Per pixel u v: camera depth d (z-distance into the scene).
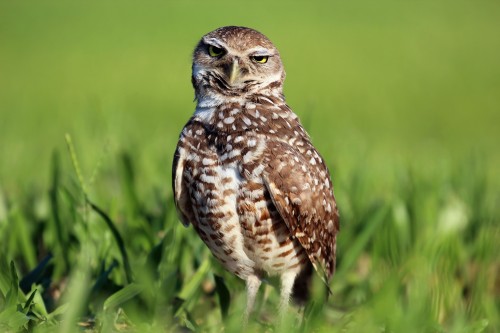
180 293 9.16
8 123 21.86
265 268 8.93
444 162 15.09
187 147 8.77
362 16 52.09
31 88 33.09
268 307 9.93
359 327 7.91
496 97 33.66
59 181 11.18
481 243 10.69
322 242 9.02
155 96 31.50
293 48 42.34
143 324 8.28
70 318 7.67
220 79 9.03
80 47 42.47
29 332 7.87
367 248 11.66
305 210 8.66
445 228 10.55
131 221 10.64
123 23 48.47
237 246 8.73
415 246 10.47
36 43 43.59
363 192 12.62
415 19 51.41
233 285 10.24
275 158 8.52
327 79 35.75
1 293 8.55
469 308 9.67
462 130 27.67
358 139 18.81
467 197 12.80
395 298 8.34
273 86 9.19
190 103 30.34
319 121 23.33
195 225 9.03
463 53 42.66
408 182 13.08
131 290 8.31
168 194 11.96
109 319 7.90
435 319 8.86
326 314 9.58
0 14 51.16
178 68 37.22
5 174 14.84
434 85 35.75
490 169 17.84
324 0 57.62
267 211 8.55
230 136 8.62
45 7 53.84
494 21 51.16
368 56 41.31
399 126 27.62
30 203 12.17
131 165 11.05
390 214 10.91
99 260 9.47
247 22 48.12
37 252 10.85
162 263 9.18
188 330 8.70
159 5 53.59
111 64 38.31
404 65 39.88
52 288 9.91
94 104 21.41
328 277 9.38
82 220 9.99
